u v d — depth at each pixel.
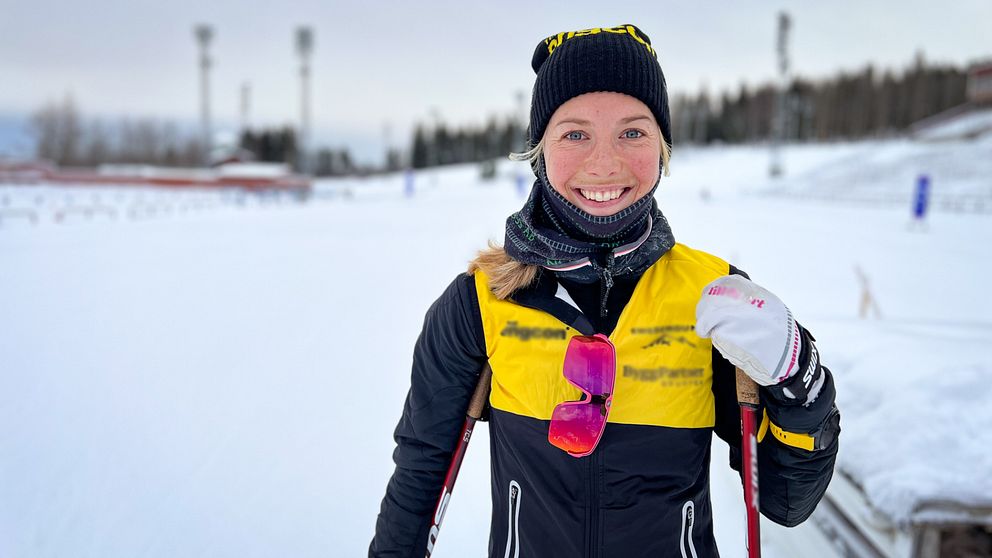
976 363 2.69
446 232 16.52
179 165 80.31
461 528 2.97
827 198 35.50
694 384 1.21
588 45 1.24
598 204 1.22
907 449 2.26
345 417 4.18
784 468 1.20
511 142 88.00
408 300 7.76
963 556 2.12
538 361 1.23
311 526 2.99
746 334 1.06
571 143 1.23
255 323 6.55
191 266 10.38
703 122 87.81
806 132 85.12
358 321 6.66
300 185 45.94
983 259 11.86
